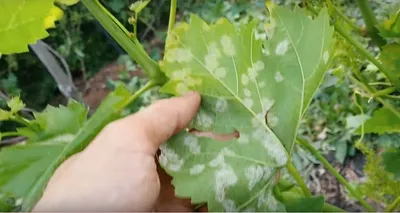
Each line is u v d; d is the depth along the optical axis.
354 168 1.21
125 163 0.26
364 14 0.35
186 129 0.28
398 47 0.34
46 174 0.30
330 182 1.19
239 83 0.28
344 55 0.37
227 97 0.28
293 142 0.28
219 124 0.28
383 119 0.38
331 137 1.25
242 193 0.27
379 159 0.42
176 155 0.27
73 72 1.81
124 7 1.74
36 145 0.31
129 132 0.27
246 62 0.28
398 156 0.35
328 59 0.28
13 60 1.64
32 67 1.70
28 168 0.31
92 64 1.82
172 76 0.28
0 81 1.65
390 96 0.37
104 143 0.27
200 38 0.27
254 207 0.27
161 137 0.27
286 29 0.28
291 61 0.28
